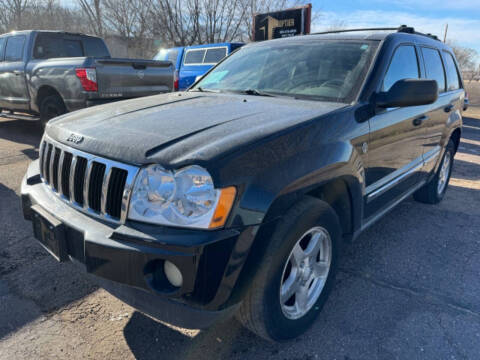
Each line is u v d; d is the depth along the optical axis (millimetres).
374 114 2531
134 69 6566
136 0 23766
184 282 1607
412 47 3316
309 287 2262
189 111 2307
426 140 3574
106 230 1764
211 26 22453
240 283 1705
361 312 2490
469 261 3217
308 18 13938
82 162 1956
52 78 6312
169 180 1650
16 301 2459
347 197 2385
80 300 2504
